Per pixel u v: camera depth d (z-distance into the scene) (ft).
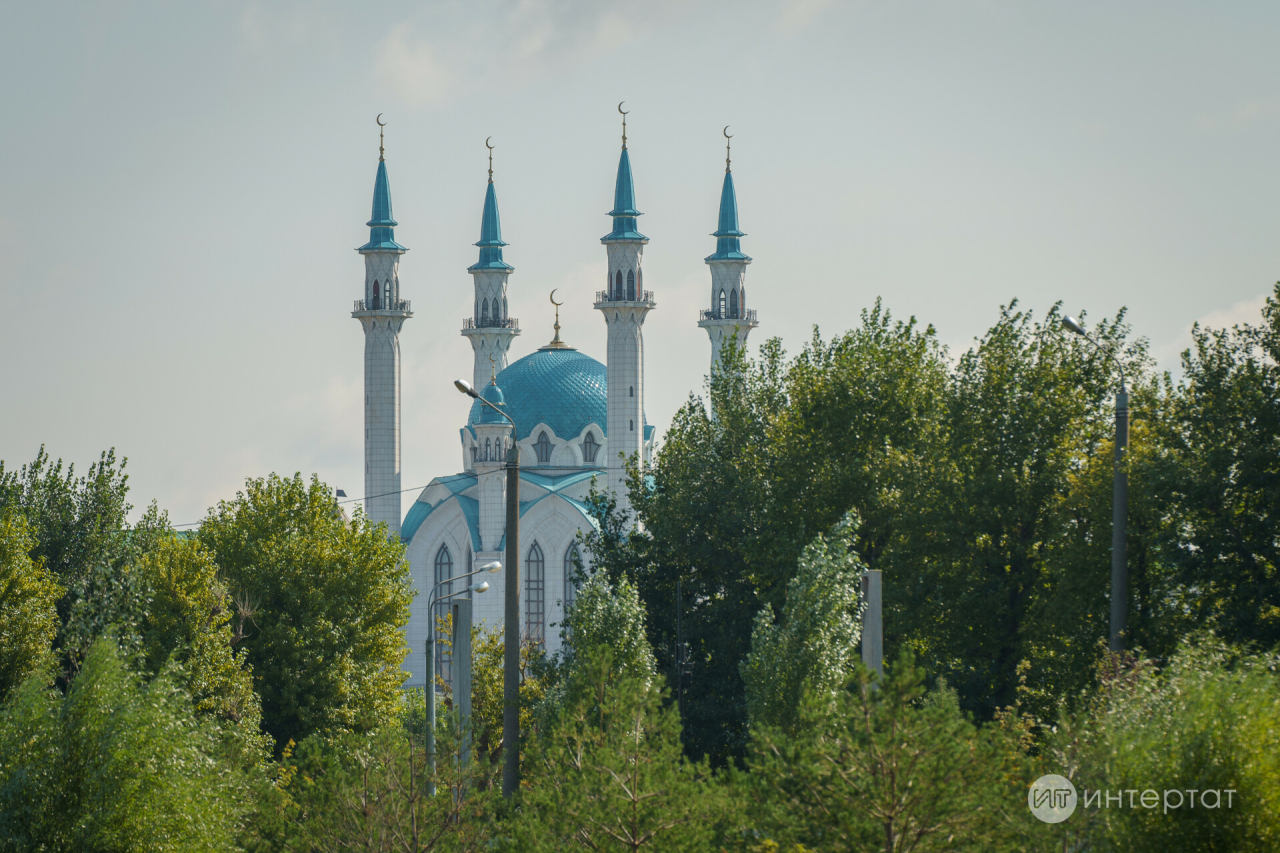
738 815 187.21
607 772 195.21
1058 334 347.77
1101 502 293.84
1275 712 159.22
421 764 229.04
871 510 372.79
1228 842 154.20
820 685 264.52
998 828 161.99
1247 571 260.83
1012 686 327.88
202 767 230.07
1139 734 164.04
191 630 402.31
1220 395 273.13
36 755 220.02
